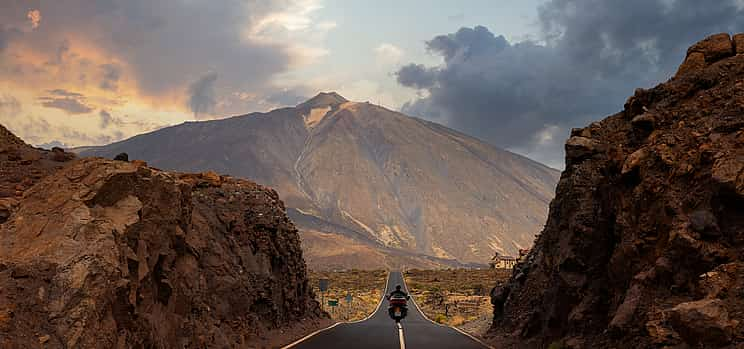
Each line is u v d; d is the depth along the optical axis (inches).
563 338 681.6
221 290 775.1
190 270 687.1
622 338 507.2
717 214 464.8
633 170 593.9
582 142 807.7
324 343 876.0
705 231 458.6
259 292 923.4
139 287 495.8
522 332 927.0
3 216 470.0
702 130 547.5
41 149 734.5
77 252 421.7
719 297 410.6
